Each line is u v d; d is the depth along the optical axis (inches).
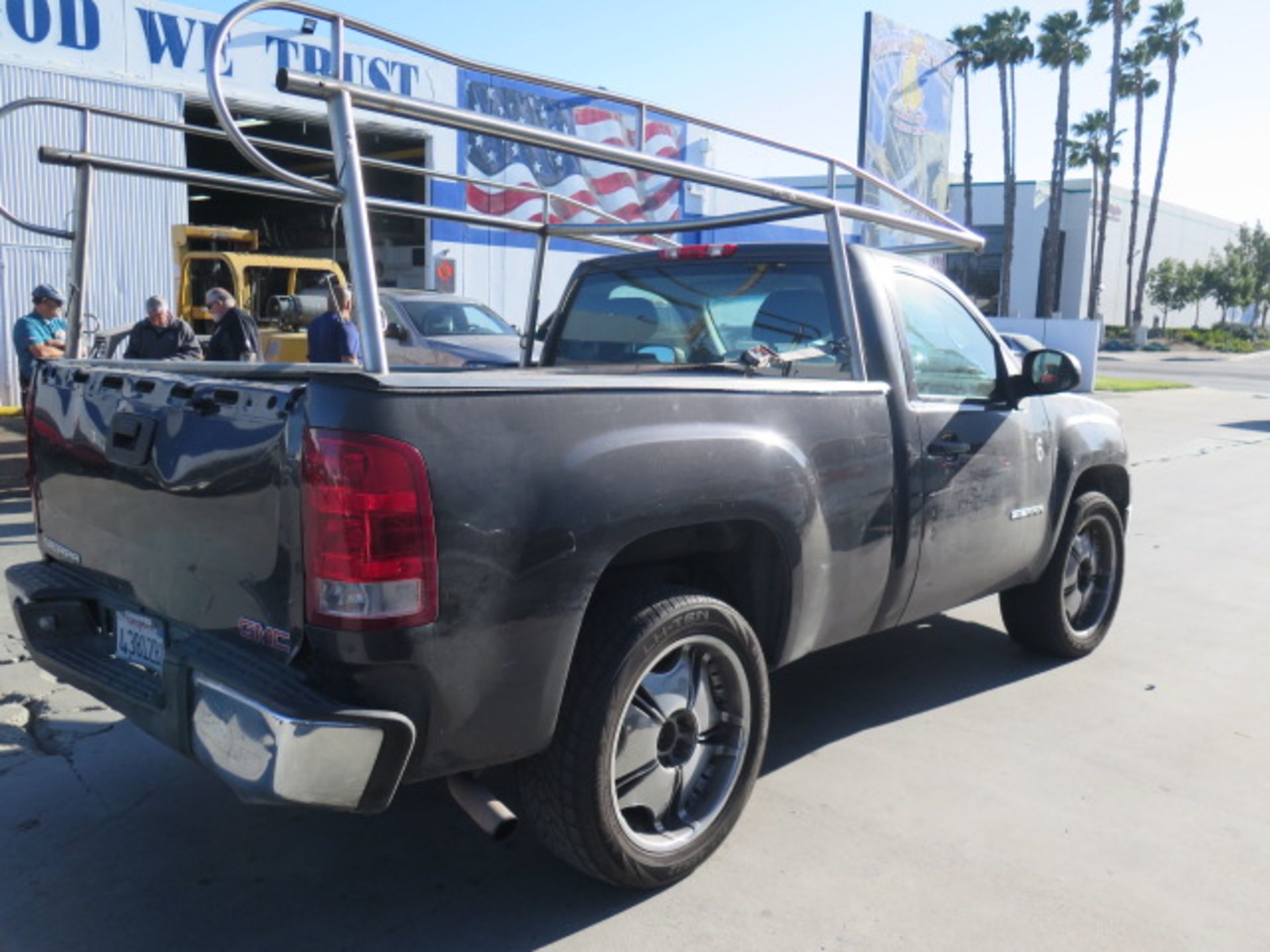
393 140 792.9
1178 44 2105.1
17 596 132.3
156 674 120.4
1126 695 195.5
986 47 1749.5
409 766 103.9
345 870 131.0
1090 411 206.8
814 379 150.3
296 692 98.9
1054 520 193.0
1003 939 118.9
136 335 331.0
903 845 139.1
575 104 786.2
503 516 104.3
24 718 172.2
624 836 119.4
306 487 98.3
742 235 640.4
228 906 122.9
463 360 446.9
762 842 139.3
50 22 571.8
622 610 118.2
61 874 128.8
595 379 116.0
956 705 188.4
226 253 585.9
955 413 165.8
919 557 159.0
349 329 316.5
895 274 164.9
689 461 120.5
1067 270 2509.8
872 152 1169.4
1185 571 299.6
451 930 118.8
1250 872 134.1
